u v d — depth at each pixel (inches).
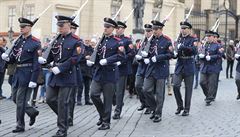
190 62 473.7
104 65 377.4
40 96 572.1
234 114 483.2
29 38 366.9
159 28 437.1
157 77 429.7
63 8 1087.6
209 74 567.5
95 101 381.1
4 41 572.1
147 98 441.1
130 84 631.8
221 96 667.4
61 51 343.9
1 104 553.3
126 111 500.4
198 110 515.2
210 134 364.2
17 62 365.7
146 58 438.0
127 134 359.3
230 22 1497.3
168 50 429.4
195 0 1726.1
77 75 401.4
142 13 856.3
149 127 397.1
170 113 487.8
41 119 434.6
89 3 1132.5
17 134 353.7
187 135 358.6
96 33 1131.9
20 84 360.5
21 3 1130.7
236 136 355.6
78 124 410.0
